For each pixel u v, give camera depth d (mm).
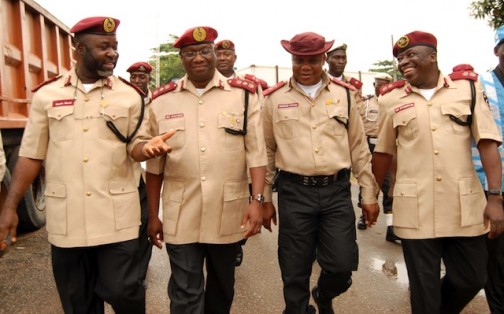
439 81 2746
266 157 2824
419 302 2748
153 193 2891
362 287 3945
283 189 3029
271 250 5008
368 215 3133
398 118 2787
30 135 2518
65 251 2533
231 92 2805
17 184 2502
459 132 2695
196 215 2727
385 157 3006
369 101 6309
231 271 2900
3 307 3607
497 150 2670
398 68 2834
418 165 2729
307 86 3049
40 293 3857
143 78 4496
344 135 3039
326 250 2924
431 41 2713
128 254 2539
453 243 2758
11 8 4711
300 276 2979
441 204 2682
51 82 2568
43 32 5480
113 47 2500
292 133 2996
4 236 2445
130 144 2594
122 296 2541
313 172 2926
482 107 2697
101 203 2467
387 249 5000
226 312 3025
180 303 2672
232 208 2758
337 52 4773
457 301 2850
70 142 2461
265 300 3707
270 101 3104
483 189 2947
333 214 2953
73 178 2455
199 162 2711
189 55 2691
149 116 2881
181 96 2807
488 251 3021
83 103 2490
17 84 4863
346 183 3023
